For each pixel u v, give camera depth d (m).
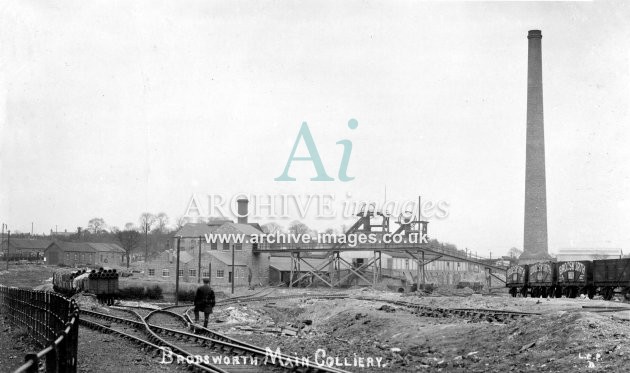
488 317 30.16
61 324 15.64
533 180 89.19
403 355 20.66
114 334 24.75
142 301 58.88
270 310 50.19
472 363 18.41
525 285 58.38
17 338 23.22
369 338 28.83
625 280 44.69
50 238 177.38
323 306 47.75
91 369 16.16
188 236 96.56
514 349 19.62
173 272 88.19
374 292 68.38
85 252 130.75
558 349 18.25
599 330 18.97
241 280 87.06
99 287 47.69
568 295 52.47
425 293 69.81
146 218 185.12
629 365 15.14
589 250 78.06
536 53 90.56
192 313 38.62
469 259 83.69
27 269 104.81
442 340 23.70
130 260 156.38
